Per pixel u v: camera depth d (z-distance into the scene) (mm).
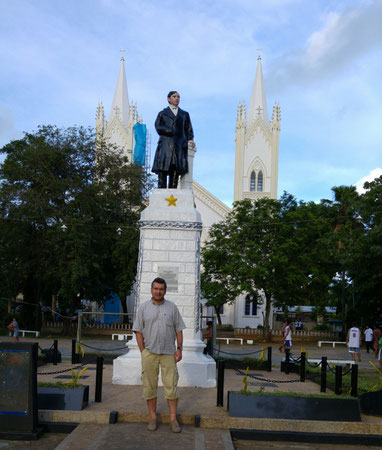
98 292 32906
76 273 28250
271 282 32406
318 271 32438
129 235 31703
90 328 34156
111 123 58844
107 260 33500
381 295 33688
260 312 49875
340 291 38812
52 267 30016
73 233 28906
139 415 6996
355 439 6715
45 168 31203
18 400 6410
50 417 6906
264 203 33500
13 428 6387
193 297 10070
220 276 34625
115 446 5910
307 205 34062
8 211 29750
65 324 33125
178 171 11070
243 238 32719
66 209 30484
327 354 25672
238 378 11531
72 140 31656
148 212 10391
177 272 10148
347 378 10805
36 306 33344
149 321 6660
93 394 8367
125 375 9516
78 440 6117
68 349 22078
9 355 6480
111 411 6996
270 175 56531
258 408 6996
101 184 32594
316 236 33906
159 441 6137
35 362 6535
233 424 6859
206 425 6855
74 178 31734
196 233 10320
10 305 40188
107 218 32250
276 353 24750
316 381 11109
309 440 6723
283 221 32312
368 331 27344
